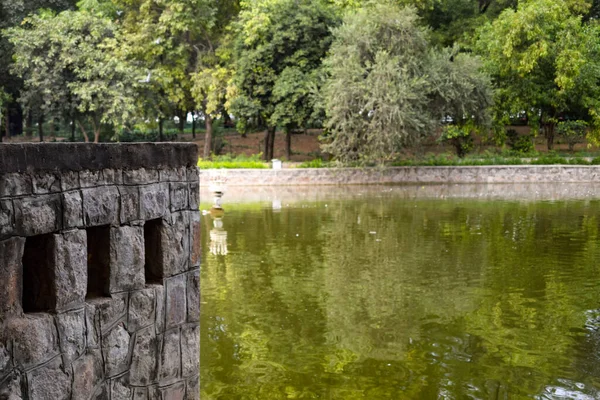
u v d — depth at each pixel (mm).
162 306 4406
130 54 34750
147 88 34438
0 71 35156
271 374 7254
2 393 3264
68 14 33188
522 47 32844
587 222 17875
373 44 29391
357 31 29250
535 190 27484
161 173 4375
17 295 3381
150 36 34969
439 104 30984
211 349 8062
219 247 14555
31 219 3412
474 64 30422
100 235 4035
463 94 30125
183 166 4590
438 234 16109
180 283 4586
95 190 3836
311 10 32406
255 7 32938
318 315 9453
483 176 31391
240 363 7586
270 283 11305
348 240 15336
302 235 16031
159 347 4398
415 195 25516
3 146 3258
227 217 19219
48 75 31969
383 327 8891
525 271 12078
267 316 9422
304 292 10711
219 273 12047
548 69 33875
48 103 31672
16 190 3334
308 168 30844
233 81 34312
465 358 7742
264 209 21109
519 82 33781
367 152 29984
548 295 10445
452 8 39156
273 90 32469
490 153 35844
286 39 32750
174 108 40562
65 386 3654
